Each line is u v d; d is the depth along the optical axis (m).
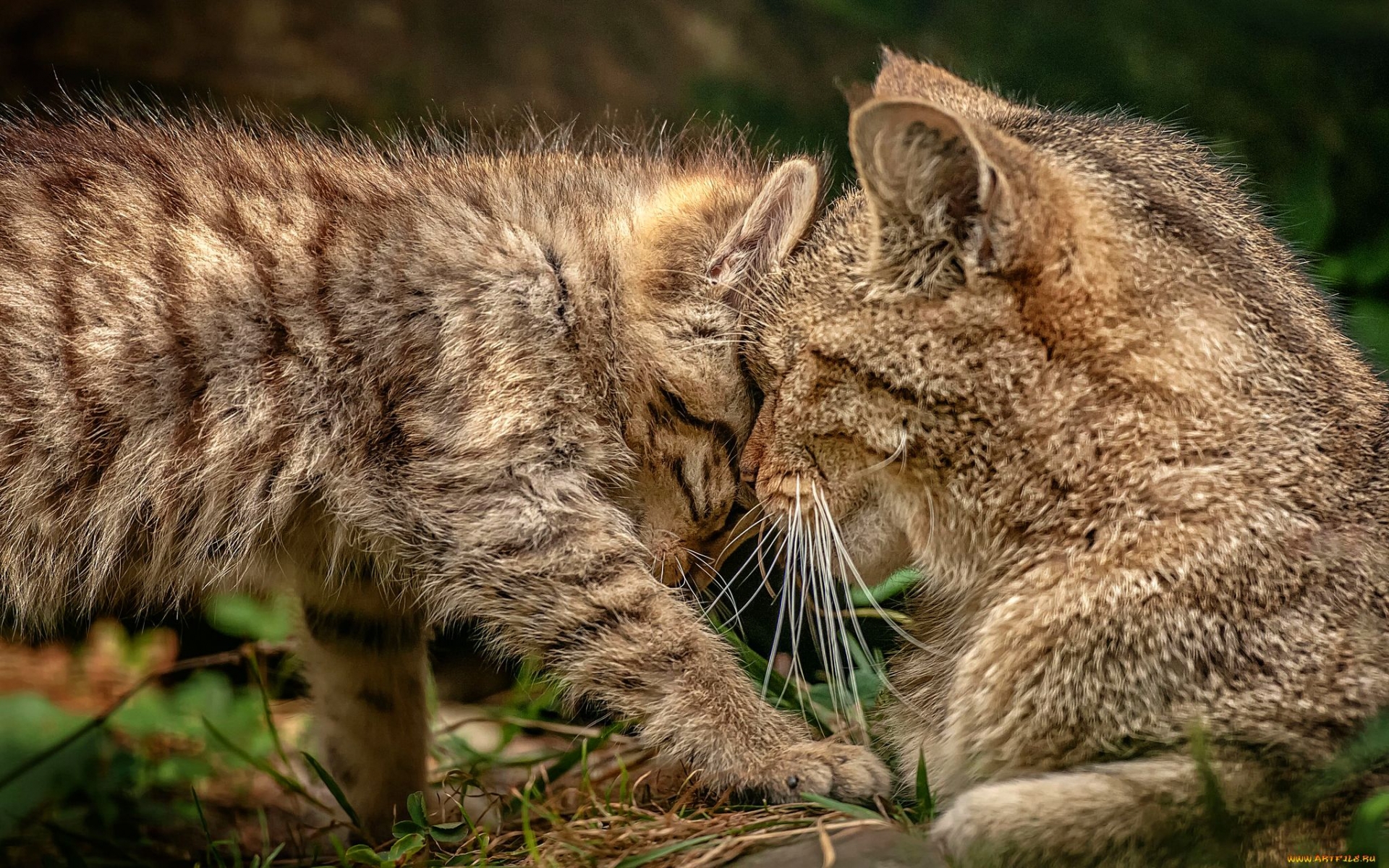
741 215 7.79
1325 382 5.98
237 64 12.75
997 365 5.75
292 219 7.64
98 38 12.57
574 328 7.43
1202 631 5.36
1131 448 5.65
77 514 7.44
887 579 6.97
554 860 5.88
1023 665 5.67
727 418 7.46
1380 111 12.34
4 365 7.28
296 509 7.55
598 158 8.63
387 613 8.02
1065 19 12.98
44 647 10.88
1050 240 5.60
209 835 7.48
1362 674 5.22
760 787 6.58
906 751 6.61
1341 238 11.52
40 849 8.02
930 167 5.62
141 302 7.38
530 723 8.42
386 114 12.80
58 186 7.71
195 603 8.63
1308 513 5.54
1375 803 4.73
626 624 7.00
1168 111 12.10
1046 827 5.12
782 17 13.92
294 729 9.59
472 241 7.45
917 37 13.45
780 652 8.55
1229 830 4.93
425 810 7.57
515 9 13.58
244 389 7.37
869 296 6.00
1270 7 12.96
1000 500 5.86
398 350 7.29
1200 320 5.73
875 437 6.10
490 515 7.11
